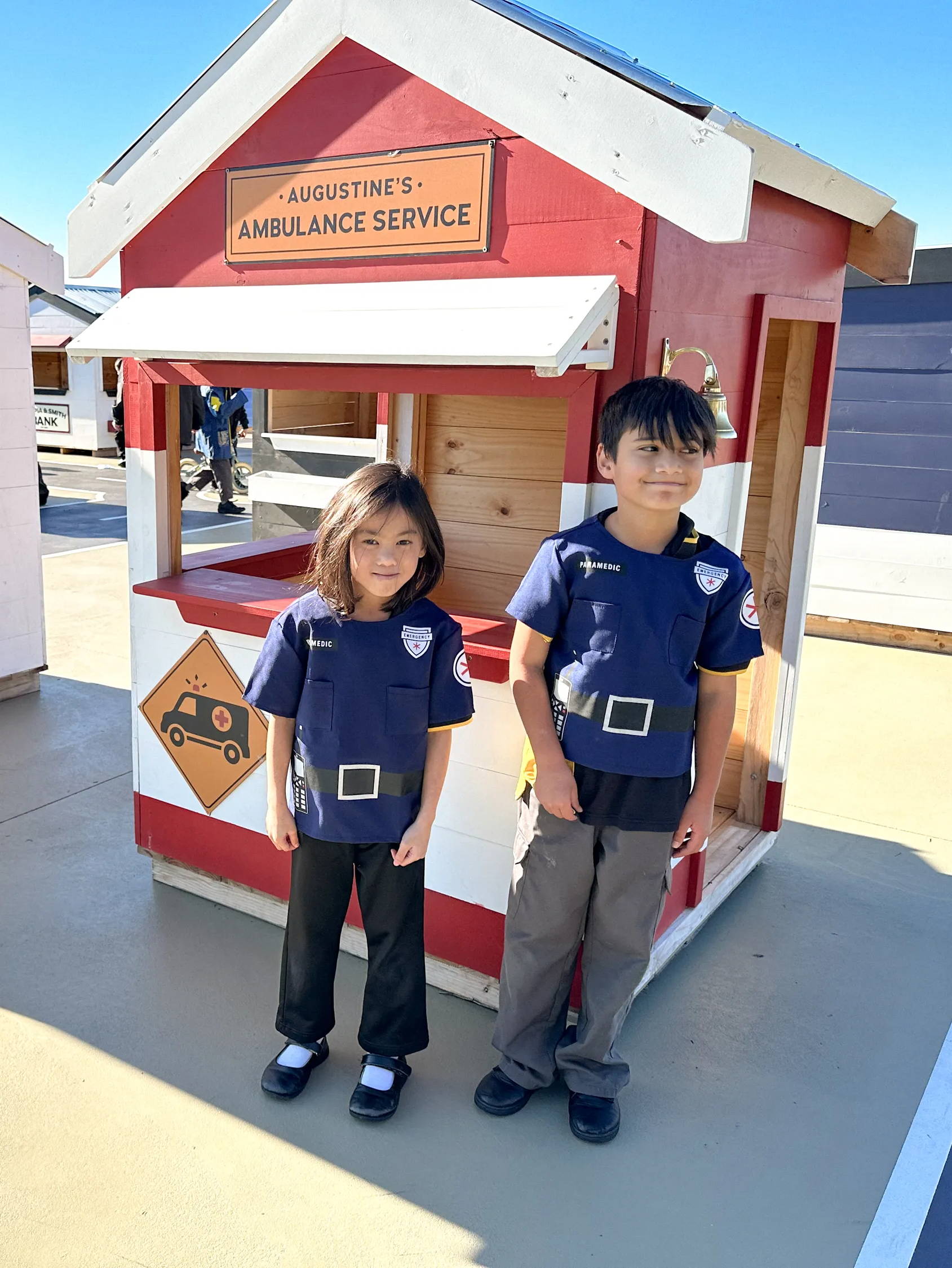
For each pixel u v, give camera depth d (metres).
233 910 3.31
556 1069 2.52
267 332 2.59
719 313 2.69
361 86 2.62
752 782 3.87
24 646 5.21
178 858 3.35
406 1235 2.10
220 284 3.00
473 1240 2.09
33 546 5.16
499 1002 2.51
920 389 6.49
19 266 4.74
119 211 3.07
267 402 6.83
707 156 2.10
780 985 3.06
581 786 2.21
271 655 2.28
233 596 2.97
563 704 2.21
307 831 2.34
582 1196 2.22
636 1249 2.09
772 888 3.67
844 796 4.52
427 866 2.86
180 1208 2.14
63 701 5.21
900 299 6.43
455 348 2.21
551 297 2.29
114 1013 2.77
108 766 4.43
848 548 6.92
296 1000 2.49
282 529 6.99
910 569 6.75
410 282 2.62
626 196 2.23
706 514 2.85
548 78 2.28
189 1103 2.45
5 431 4.88
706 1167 2.33
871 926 3.43
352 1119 2.42
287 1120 2.41
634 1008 2.91
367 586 2.17
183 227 3.03
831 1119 2.50
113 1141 2.31
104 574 8.19
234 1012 2.79
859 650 6.84
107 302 11.88
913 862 3.91
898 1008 2.97
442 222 2.56
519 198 2.44
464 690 2.31
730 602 2.13
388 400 3.41
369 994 2.47
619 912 2.30
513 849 2.53
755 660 3.79
